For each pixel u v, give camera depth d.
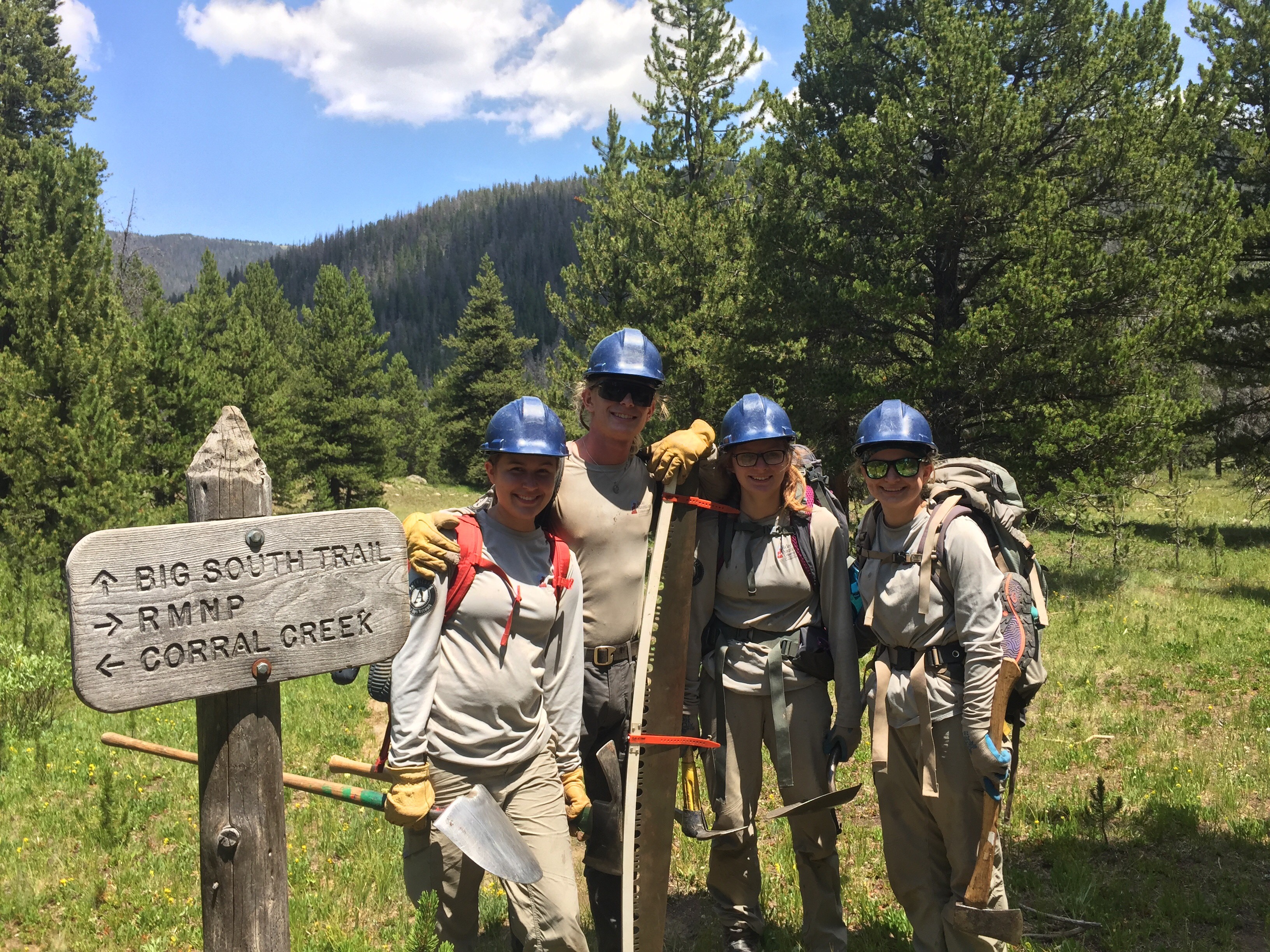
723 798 3.26
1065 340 13.12
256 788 2.09
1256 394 20.17
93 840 5.27
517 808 2.74
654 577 3.04
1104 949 3.55
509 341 56.62
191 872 4.90
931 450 2.99
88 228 18.33
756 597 3.21
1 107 35.72
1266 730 6.10
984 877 2.87
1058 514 14.91
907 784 3.12
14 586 12.41
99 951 4.11
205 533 1.96
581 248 22.12
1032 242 13.01
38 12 36.75
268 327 58.41
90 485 14.94
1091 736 6.20
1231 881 4.02
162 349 19.84
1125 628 9.79
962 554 2.90
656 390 3.11
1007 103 13.20
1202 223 13.67
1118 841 4.49
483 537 2.77
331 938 3.61
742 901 3.39
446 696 2.69
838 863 3.92
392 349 188.00
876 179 14.48
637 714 2.96
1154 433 13.29
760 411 3.07
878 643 3.17
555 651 2.86
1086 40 14.84
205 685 1.96
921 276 16.03
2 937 4.28
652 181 21.77
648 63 22.08
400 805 2.55
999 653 2.86
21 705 8.34
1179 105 13.77
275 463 31.80
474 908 2.83
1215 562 15.40
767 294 15.94
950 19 14.66
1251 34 22.27
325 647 2.13
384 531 2.22
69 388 17.38
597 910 3.37
